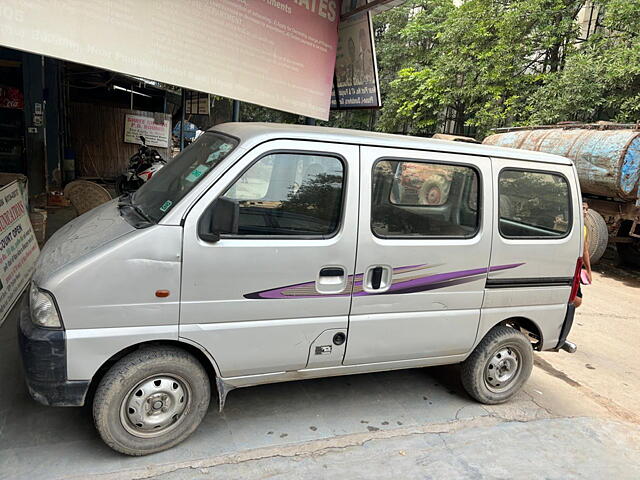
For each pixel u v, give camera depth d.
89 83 12.49
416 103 17.95
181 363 2.69
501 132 12.25
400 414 3.50
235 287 2.69
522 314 3.60
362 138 3.00
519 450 3.22
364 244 2.97
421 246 3.12
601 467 3.13
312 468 2.82
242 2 5.07
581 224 3.73
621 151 8.31
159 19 4.48
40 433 2.85
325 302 2.93
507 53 14.28
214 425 3.12
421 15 20.48
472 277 3.32
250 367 2.87
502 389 3.77
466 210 3.29
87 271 2.42
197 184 2.64
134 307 2.52
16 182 4.96
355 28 6.12
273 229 2.78
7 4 3.58
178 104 16.94
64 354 2.43
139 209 2.95
